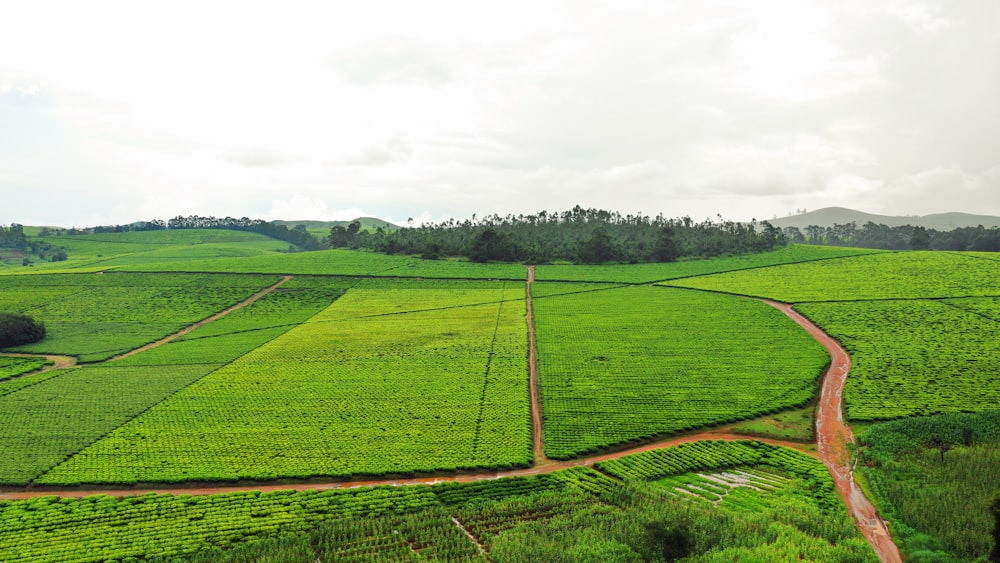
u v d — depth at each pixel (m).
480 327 148.25
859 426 90.12
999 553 55.34
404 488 73.00
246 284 199.00
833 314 148.12
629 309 162.00
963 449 79.44
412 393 104.19
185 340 145.50
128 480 75.69
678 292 181.38
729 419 92.50
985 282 172.00
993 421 86.75
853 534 60.75
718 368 113.94
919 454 78.88
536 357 124.25
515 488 73.19
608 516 64.50
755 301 165.88
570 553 57.44
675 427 90.25
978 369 107.94
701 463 78.94
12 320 139.50
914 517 63.69
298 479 77.00
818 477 74.38
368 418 94.25
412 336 141.50
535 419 96.38
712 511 65.06
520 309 166.75
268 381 111.44
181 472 77.81
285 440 86.88
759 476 75.81
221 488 75.56
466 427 90.69
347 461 80.56
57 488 75.50
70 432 89.50
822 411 96.25
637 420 92.81
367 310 171.62
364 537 62.56
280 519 66.00
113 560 58.91
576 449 84.12
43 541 62.06
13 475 76.94
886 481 71.88
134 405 100.00
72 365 126.62
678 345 128.75
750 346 126.62
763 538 59.03
